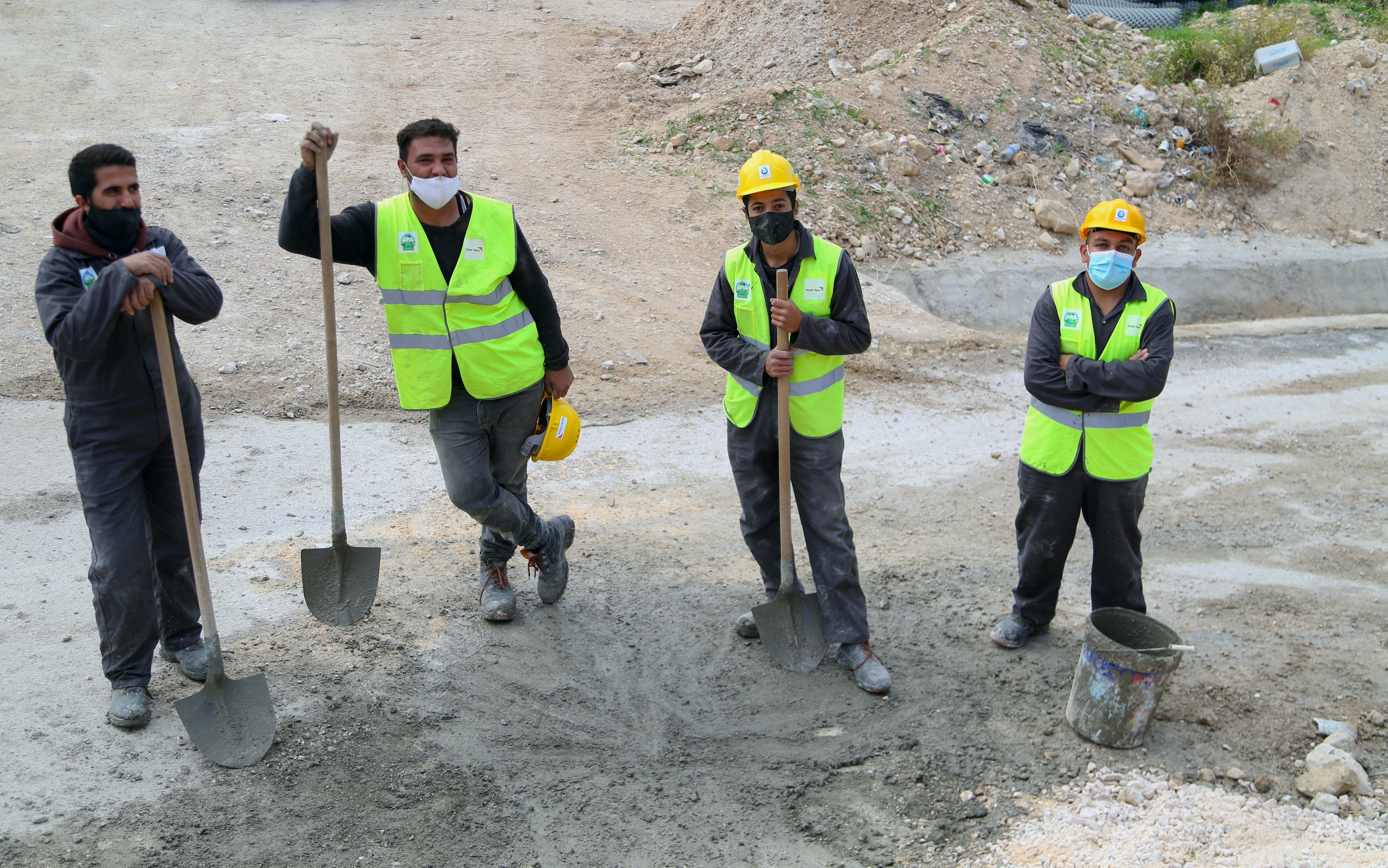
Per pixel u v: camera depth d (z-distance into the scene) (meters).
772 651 4.36
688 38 17.16
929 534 6.31
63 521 5.52
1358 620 5.21
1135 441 4.29
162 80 13.73
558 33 17.47
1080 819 3.57
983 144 14.40
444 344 4.15
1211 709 4.28
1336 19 19.69
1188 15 20.27
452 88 14.81
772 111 13.87
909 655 4.72
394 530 5.77
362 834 3.45
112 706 3.82
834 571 4.34
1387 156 16.22
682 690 4.43
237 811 3.49
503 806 3.63
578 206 11.86
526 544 4.74
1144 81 16.48
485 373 4.19
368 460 6.75
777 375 4.08
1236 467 7.84
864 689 4.38
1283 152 15.82
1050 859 3.38
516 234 4.32
